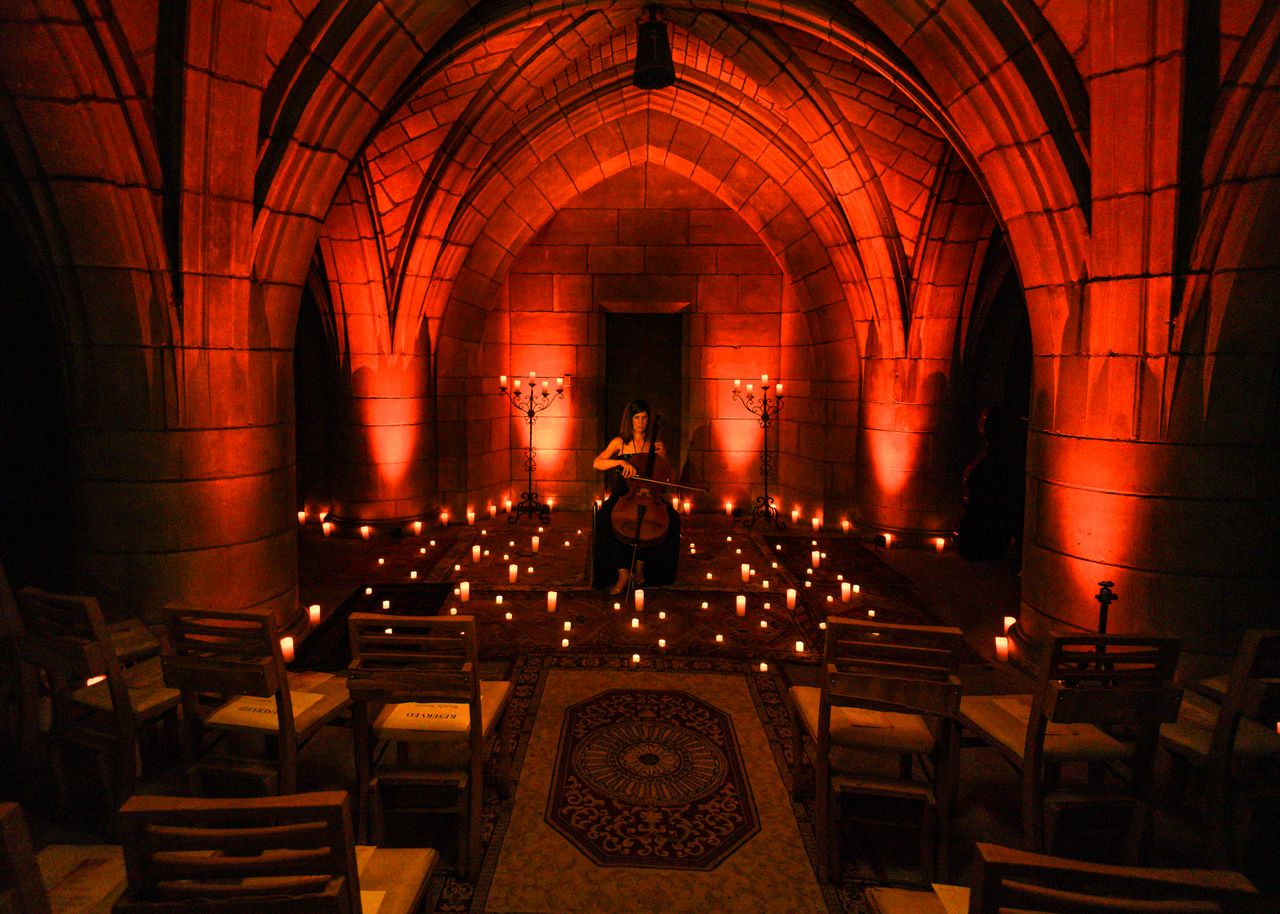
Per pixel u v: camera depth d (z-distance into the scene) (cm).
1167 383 419
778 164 842
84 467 440
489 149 767
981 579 707
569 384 1005
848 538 867
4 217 497
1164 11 365
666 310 1000
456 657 285
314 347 912
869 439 846
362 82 461
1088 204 436
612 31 690
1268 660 276
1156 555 432
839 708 306
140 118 388
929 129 674
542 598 630
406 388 841
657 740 396
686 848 306
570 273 991
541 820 324
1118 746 282
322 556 762
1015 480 778
